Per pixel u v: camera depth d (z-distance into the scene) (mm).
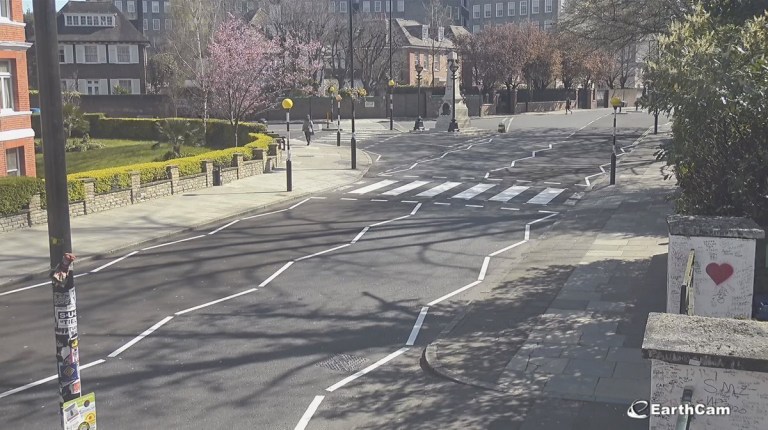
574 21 35656
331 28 81750
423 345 11273
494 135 49125
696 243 8461
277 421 8680
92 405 6625
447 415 8695
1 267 16031
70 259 6441
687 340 4496
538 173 31359
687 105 9539
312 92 73062
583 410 8562
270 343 11398
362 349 11117
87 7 73562
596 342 10781
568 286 13859
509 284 14258
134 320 12562
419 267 16062
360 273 15602
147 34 119750
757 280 10070
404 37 91750
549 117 68562
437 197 25766
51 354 10984
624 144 42406
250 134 38938
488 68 78312
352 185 28812
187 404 9172
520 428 8211
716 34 10070
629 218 20531
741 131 10008
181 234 19938
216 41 44625
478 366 10141
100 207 22672
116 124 55281
